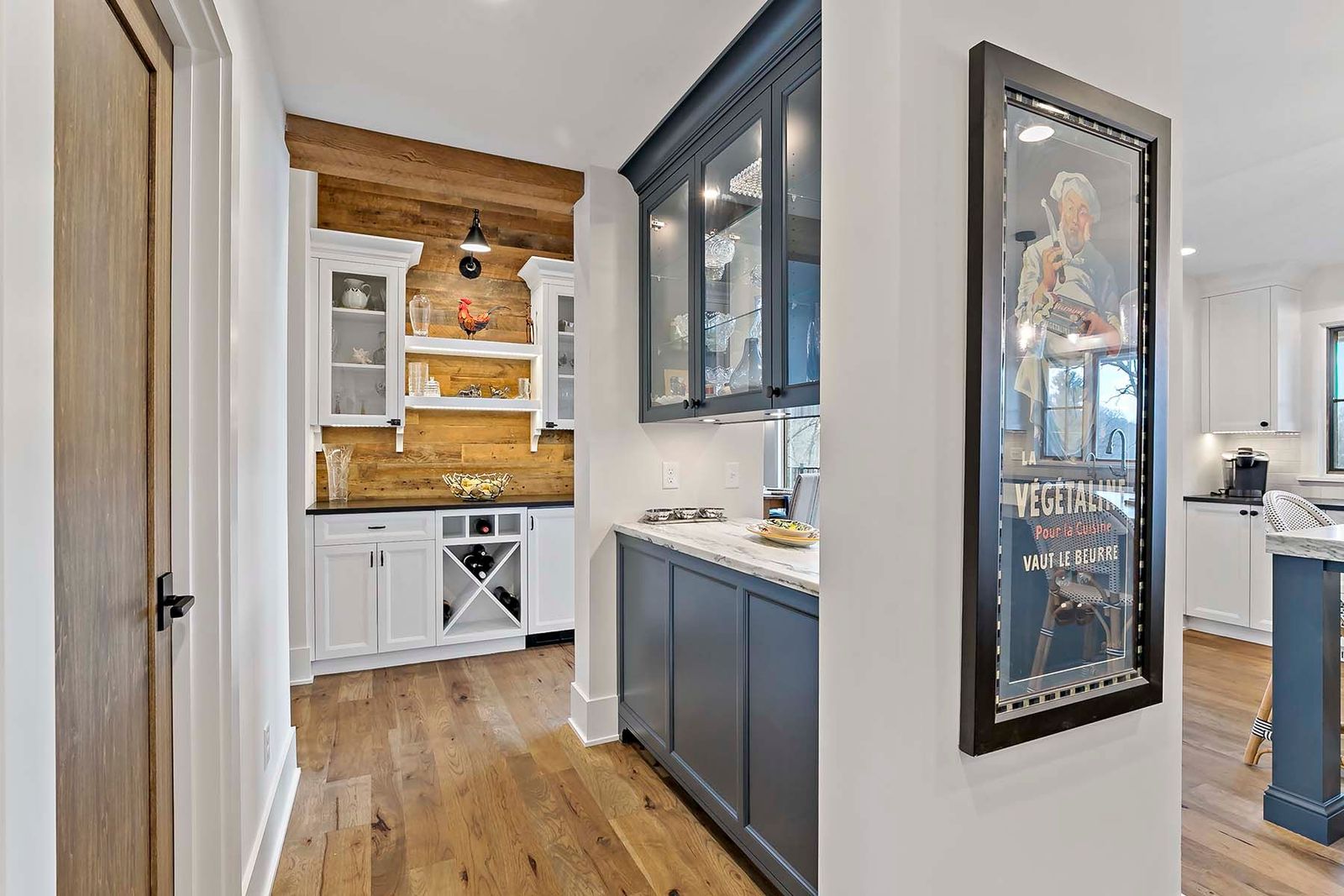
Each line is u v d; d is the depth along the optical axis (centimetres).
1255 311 458
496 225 446
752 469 312
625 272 287
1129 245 139
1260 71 225
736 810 196
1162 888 152
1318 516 290
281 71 219
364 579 361
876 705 121
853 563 127
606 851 203
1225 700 327
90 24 92
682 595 229
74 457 87
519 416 445
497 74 219
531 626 399
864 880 124
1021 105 124
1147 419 142
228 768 145
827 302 133
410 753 266
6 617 55
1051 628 130
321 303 372
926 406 119
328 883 187
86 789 91
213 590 142
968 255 122
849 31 127
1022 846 131
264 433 199
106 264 99
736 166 216
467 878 189
